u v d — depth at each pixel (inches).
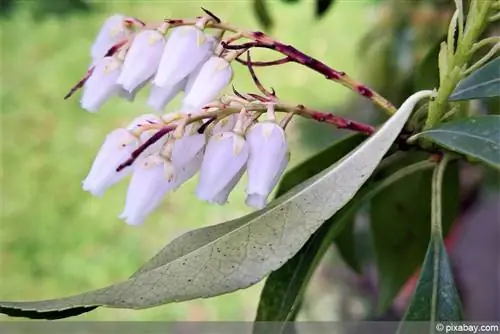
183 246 6.9
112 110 30.7
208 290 6.8
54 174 28.3
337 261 17.2
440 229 7.6
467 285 14.4
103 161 7.3
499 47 7.2
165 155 7.2
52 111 31.5
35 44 35.7
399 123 7.1
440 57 7.3
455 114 7.6
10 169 28.7
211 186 7.1
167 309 20.6
